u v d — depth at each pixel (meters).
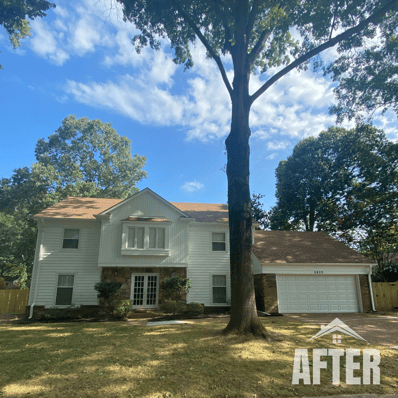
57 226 17.33
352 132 30.86
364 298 18.05
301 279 17.86
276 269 17.50
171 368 6.49
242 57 11.73
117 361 6.95
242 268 9.66
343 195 30.36
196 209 21.62
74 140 38.75
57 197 30.83
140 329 10.96
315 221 33.22
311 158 31.98
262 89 11.56
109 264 16.48
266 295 17.02
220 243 19.06
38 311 15.89
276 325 11.56
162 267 17.53
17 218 40.78
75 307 16.19
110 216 17.09
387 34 14.88
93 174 38.31
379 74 17.19
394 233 26.91
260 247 19.55
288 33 13.96
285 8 12.60
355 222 28.22
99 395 5.23
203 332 9.84
